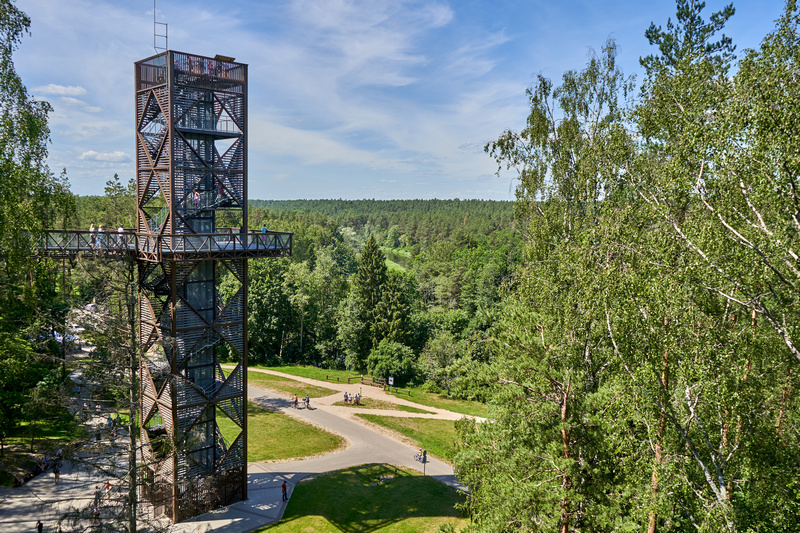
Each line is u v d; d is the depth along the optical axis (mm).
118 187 52250
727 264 13625
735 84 13352
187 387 24047
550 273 22531
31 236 23297
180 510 24094
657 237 14594
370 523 25469
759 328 16062
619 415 14344
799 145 11766
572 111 26078
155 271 26609
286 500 26953
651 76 19938
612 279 14586
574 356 17406
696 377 12961
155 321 24312
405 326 65750
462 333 67250
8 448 30828
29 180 25281
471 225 194500
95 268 17812
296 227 124750
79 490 26734
